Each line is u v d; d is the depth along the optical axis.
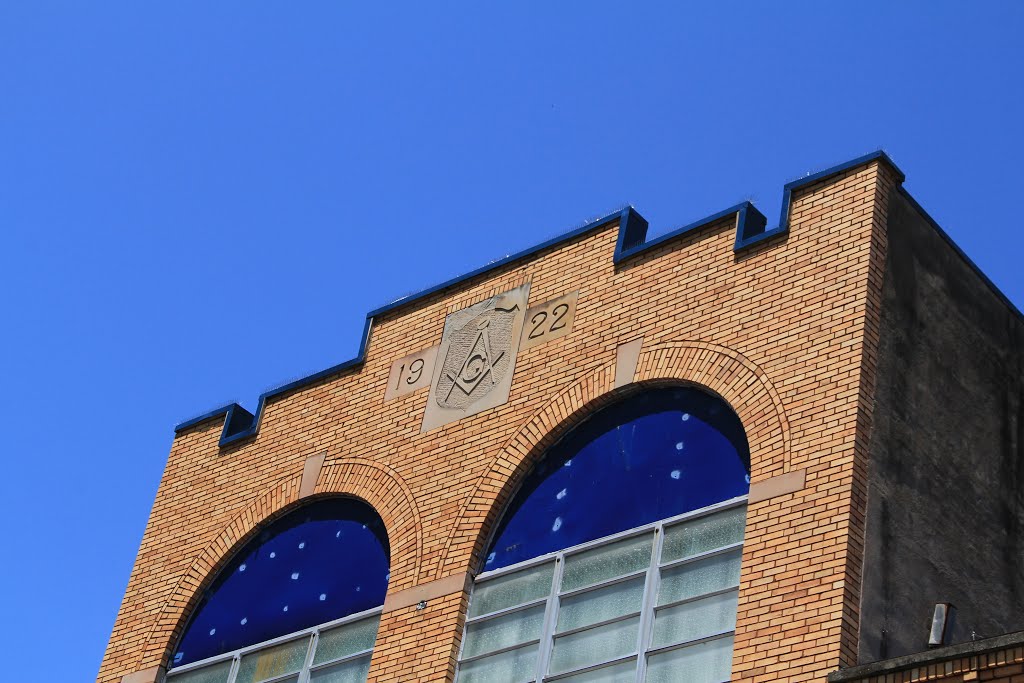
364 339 24.27
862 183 19.45
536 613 19.61
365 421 23.25
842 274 18.84
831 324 18.53
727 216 20.56
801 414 18.08
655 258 21.09
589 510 19.84
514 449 20.88
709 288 20.12
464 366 22.47
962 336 19.89
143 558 24.75
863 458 17.47
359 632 21.53
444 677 19.73
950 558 18.14
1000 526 19.17
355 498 22.67
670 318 20.28
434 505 21.36
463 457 21.45
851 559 16.73
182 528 24.58
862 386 17.84
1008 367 20.56
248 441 24.77
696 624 17.89
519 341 21.95
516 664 19.39
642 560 18.91
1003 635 14.93
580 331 21.23
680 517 18.80
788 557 17.14
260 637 22.66
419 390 22.86
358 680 21.05
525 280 22.56
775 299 19.30
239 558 23.78
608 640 18.64
